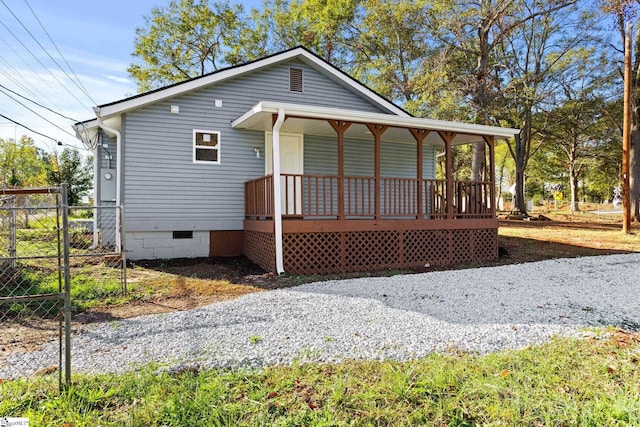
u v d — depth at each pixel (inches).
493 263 341.1
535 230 563.8
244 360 128.5
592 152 1040.8
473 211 362.3
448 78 671.1
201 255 356.5
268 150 375.2
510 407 98.1
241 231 368.5
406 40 755.4
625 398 101.0
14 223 265.3
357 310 188.7
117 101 316.8
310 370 121.3
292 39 884.6
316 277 274.1
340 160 301.7
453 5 676.7
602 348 140.2
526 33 834.2
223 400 102.0
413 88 702.5
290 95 388.5
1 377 118.1
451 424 92.0
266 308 192.1
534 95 747.4
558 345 143.3
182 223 345.7
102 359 130.5
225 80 362.6
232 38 886.4
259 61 366.3
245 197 364.2
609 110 801.6
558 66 805.2
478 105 651.5
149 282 256.5
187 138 348.2
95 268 303.4
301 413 96.0
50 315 186.4
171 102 343.3
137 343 145.6
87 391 106.3
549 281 260.4
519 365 124.0
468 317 178.5
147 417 94.0
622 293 227.6
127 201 329.1
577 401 101.8
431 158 459.5
